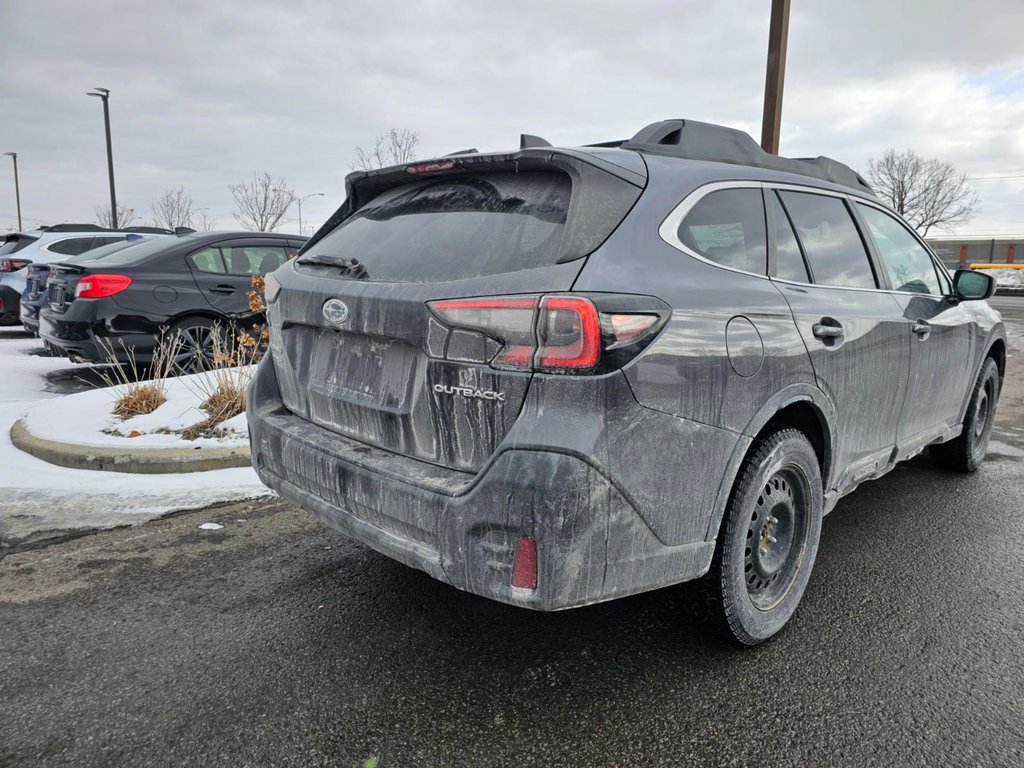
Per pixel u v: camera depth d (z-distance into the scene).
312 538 3.79
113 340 6.93
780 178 3.09
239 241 7.87
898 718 2.33
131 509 4.13
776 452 2.59
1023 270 31.09
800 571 2.89
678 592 2.61
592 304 2.01
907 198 47.47
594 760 2.14
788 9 8.18
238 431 5.08
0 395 7.19
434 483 2.21
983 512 4.21
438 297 2.23
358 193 3.20
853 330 3.01
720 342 2.32
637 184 2.42
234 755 2.15
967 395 4.50
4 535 3.78
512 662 2.65
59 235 11.57
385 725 2.29
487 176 2.63
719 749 2.19
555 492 1.95
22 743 2.20
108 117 26.83
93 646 2.75
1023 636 2.83
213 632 2.86
